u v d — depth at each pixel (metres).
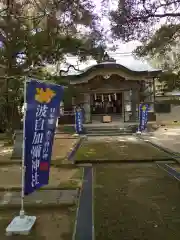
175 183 6.64
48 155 4.81
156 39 8.61
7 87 14.58
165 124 24.88
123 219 4.52
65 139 16.64
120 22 8.13
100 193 5.95
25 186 4.42
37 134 4.55
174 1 7.48
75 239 3.86
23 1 12.04
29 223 4.30
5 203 5.33
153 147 12.35
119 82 24.38
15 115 16.75
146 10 7.77
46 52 13.81
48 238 3.95
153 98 24.53
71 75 22.88
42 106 4.59
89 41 13.44
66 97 18.53
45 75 15.46
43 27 12.52
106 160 9.43
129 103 24.42
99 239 3.84
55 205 5.20
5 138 16.84
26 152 4.39
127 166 8.77
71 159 9.69
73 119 23.38
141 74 22.98
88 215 4.71
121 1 7.91
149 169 8.25
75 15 10.27
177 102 25.97
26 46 13.65
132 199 5.52
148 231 4.05
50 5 9.65
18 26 12.63
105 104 26.19
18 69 14.30
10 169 8.59
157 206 5.09
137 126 19.92
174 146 12.38
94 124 21.81
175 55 11.08
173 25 8.29
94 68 22.86
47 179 4.80
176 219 4.46
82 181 6.94
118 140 15.59
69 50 14.33
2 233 4.15
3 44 14.69
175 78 11.32
